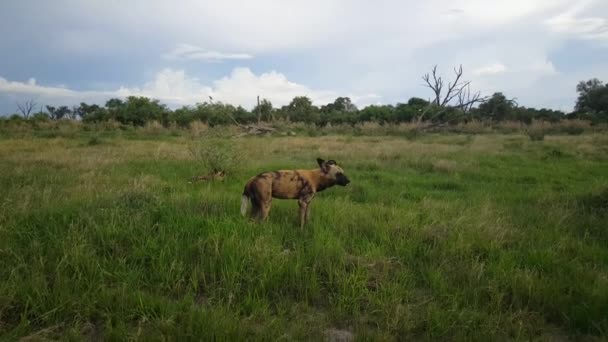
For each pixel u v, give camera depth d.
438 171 14.43
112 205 7.09
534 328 4.34
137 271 5.11
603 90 62.78
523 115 51.91
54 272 4.91
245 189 7.02
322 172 7.27
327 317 4.49
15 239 5.75
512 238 6.72
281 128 36.59
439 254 6.02
